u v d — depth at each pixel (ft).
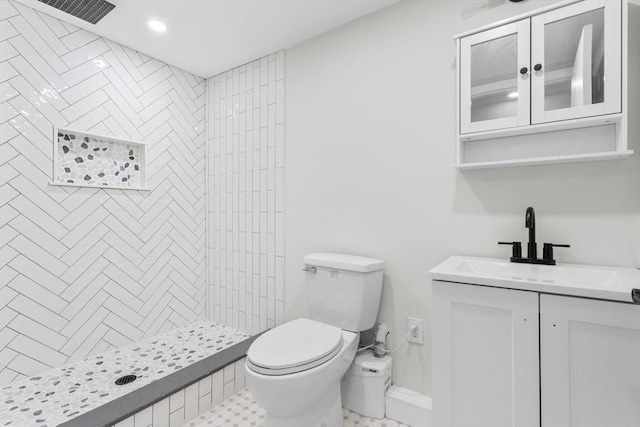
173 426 5.28
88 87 6.95
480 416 3.79
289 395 4.22
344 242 6.58
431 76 5.55
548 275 4.27
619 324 3.10
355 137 6.42
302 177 7.21
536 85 4.31
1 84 5.82
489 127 4.65
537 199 4.74
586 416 3.27
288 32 6.89
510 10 4.87
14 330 5.97
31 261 6.18
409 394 5.57
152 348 7.40
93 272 7.04
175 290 8.60
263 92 7.94
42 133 6.30
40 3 5.99
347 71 6.52
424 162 5.64
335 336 5.01
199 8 6.13
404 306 5.83
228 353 6.67
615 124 4.17
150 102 8.05
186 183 8.88
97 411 4.74
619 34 3.80
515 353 3.56
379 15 6.12
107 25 6.70
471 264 4.77
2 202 5.84
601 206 4.33
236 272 8.56
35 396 5.51
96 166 7.27
